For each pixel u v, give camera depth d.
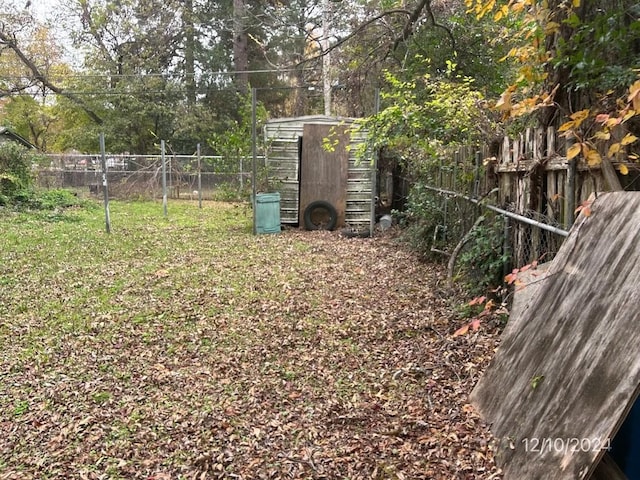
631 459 2.20
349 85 12.77
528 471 2.25
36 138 31.80
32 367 4.32
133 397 3.73
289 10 17.17
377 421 3.22
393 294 6.02
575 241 2.82
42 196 16.41
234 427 3.25
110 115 26.33
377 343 4.56
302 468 2.78
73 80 26.95
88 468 2.91
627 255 2.30
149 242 9.95
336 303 5.75
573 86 3.74
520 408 2.59
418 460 2.75
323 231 11.45
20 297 6.28
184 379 4.00
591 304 2.40
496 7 5.82
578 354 2.31
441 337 4.52
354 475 2.69
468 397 3.25
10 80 26.31
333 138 11.41
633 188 3.02
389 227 11.29
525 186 4.39
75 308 5.84
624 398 1.88
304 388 3.76
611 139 2.95
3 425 3.41
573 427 2.09
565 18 3.58
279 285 6.57
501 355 3.08
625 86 3.15
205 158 18.22
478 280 5.24
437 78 8.45
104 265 7.95
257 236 10.75
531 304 3.00
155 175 20.69
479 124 6.05
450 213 7.15
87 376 4.12
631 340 2.00
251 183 12.27
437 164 7.77
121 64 26.69
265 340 4.73
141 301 6.04
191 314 5.52
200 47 27.36
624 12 3.18
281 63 24.97
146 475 2.82
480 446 2.71
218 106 27.45
